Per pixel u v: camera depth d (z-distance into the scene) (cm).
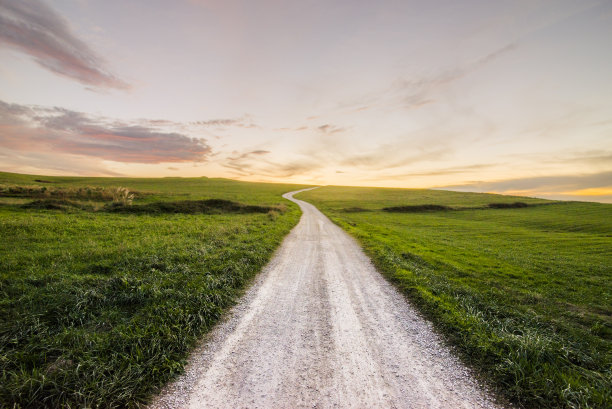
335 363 520
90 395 405
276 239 1756
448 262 1405
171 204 3044
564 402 420
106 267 941
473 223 3969
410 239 2186
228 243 1447
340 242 1873
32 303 640
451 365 523
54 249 1119
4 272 822
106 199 3212
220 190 7775
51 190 3195
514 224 4181
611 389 443
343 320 707
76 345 509
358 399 428
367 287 976
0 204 2303
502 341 573
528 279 1200
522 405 423
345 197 8019
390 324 692
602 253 2003
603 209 5681
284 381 464
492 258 1628
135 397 416
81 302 655
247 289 898
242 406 406
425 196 8344
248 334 616
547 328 698
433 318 727
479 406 421
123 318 621
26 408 382
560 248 2197
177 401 413
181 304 688
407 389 454
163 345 527
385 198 7731
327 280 1040
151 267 970
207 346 562
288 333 629
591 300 959
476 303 848
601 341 633
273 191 9131
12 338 511
